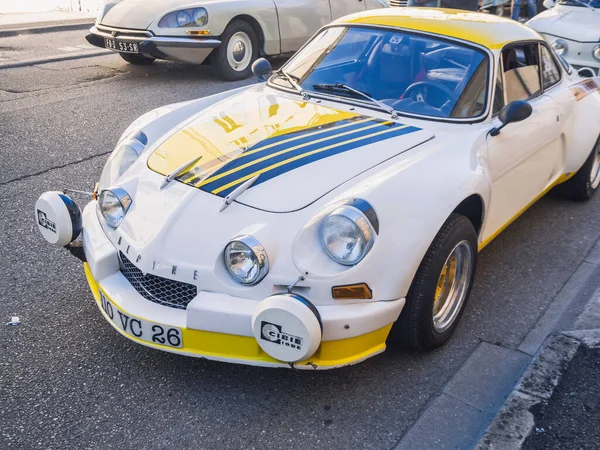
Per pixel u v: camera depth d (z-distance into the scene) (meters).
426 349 3.23
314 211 2.82
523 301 3.84
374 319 2.74
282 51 9.05
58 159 5.64
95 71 8.79
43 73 8.54
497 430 2.70
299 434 2.74
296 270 2.68
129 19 8.15
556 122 4.30
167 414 2.82
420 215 2.89
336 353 2.75
